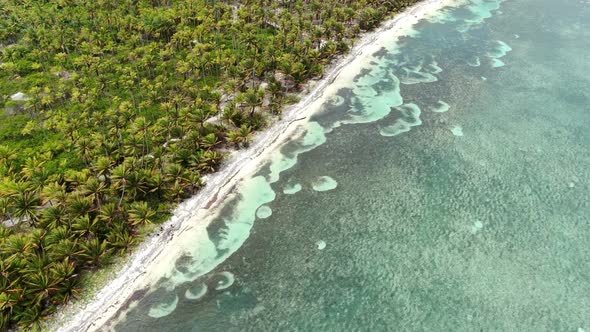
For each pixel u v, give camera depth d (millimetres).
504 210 63500
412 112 84688
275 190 67312
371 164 72375
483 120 82062
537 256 56938
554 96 88375
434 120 82375
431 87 92062
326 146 76250
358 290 53312
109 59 91188
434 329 49219
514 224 61312
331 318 50469
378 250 58062
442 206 64312
